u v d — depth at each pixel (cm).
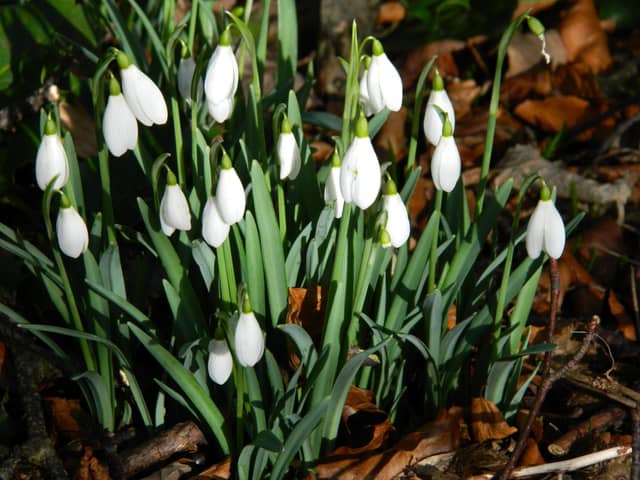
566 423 62
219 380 52
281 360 59
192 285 60
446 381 59
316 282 58
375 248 57
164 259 56
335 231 57
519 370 59
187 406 57
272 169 60
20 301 66
